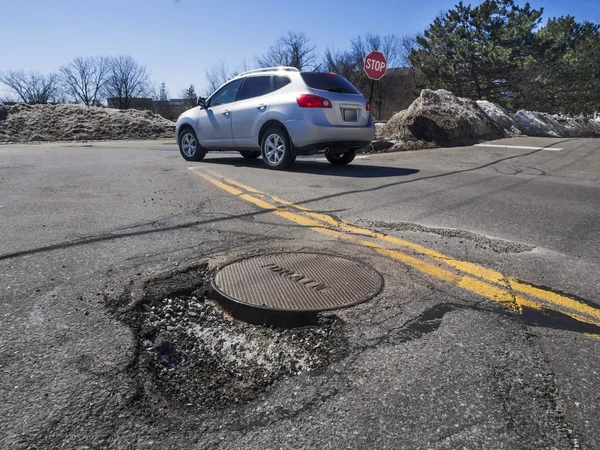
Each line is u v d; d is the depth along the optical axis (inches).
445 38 1072.8
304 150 281.0
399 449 53.6
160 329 84.2
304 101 272.8
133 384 65.7
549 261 119.3
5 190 213.3
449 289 99.3
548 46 1028.5
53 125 807.7
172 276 105.4
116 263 113.4
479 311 89.0
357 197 200.4
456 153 369.1
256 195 203.3
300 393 64.7
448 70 1065.5
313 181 243.8
